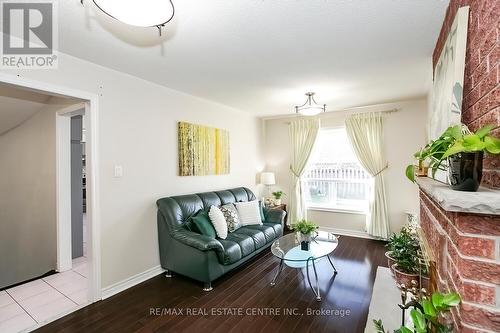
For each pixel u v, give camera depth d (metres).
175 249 2.84
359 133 4.47
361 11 1.68
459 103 1.25
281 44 2.13
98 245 2.46
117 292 2.61
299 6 1.62
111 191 2.59
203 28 1.86
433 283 1.48
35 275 3.43
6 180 3.66
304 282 2.82
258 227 3.73
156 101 3.12
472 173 0.91
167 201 3.06
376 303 2.32
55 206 3.14
